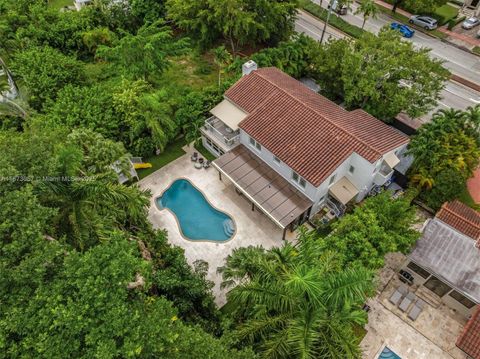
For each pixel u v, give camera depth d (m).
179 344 15.42
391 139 32.41
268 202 31.94
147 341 14.58
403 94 35.75
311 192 31.17
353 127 32.31
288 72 44.31
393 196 33.75
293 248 20.66
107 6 52.06
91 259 15.36
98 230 20.47
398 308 27.77
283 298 17.39
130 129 36.03
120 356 14.59
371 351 25.86
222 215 34.28
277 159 32.41
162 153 39.31
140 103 35.62
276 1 47.22
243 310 20.22
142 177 37.16
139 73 39.81
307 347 16.02
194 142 39.47
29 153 18.33
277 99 34.09
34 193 18.34
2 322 13.63
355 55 36.59
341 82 41.22
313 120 32.06
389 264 30.27
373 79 36.00
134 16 53.34
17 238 15.55
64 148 20.08
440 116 33.28
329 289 17.12
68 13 52.03
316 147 30.84
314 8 61.09
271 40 51.56
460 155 31.17
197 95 39.59
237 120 35.28
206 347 15.84
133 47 38.34
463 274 26.20
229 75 47.47
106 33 48.81
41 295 14.45
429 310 27.72
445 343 26.16
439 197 32.31
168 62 42.50
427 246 27.81
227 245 32.06
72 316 13.88
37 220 16.19
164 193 35.88
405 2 56.66
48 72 38.47
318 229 32.88
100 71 44.91
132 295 17.12
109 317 14.40
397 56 37.19
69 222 20.39
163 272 23.95
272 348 17.02
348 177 32.94
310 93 37.12
